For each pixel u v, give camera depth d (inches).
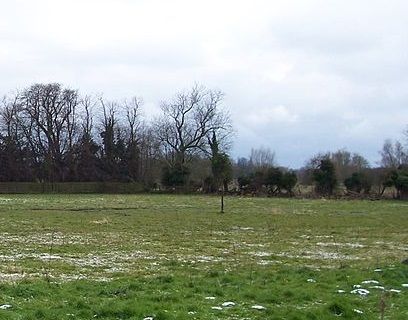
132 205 2190.0
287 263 832.9
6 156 3784.5
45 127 3882.9
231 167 3070.9
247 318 458.3
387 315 473.4
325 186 3147.1
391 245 1087.0
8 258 823.7
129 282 619.2
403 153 3464.6
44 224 1389.0
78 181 3826.3
